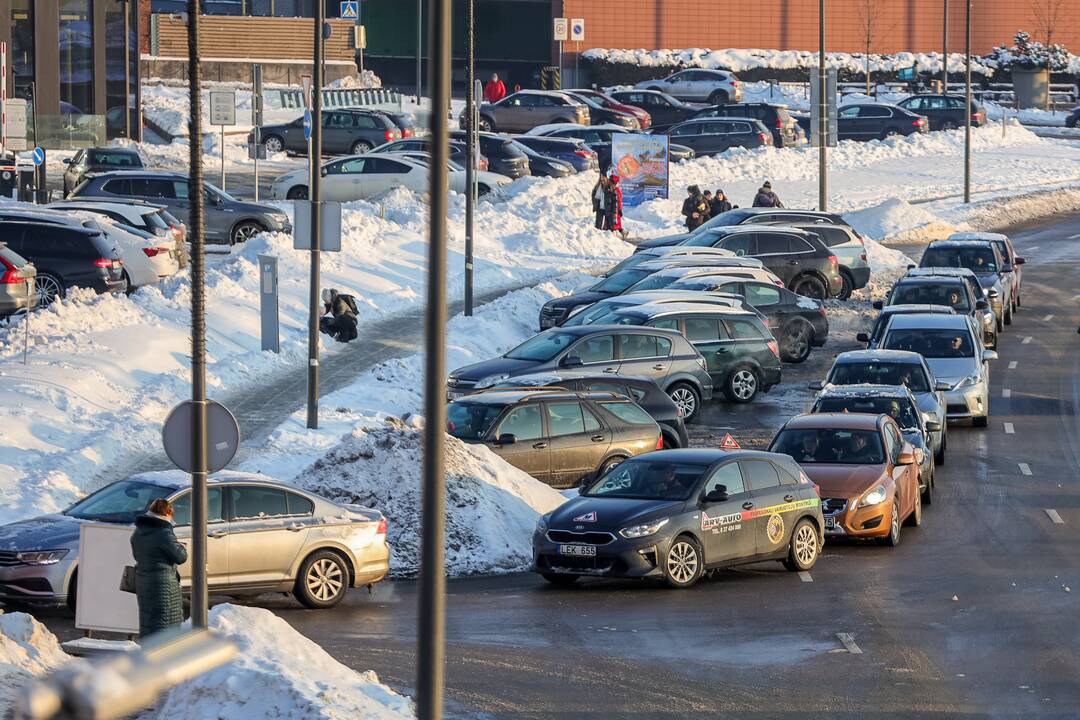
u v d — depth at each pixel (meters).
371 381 85.31
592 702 36.94
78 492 59.69
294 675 31.58
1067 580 53.81
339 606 50.75
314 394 72.19
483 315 105.75
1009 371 105.88
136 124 184.62
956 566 56.84
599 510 54.03
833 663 41.47
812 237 119.81
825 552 61.44
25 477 59.56
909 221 165.62
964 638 44.78
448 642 44.22
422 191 148.50
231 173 169.62
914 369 80.94
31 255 94.12
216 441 39.00
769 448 65.12
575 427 68.75
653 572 52.78
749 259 110.62
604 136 184.38
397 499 60.09
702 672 40.41
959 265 121.25
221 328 92.81
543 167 169.00
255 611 36.00
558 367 82.94
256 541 48.53
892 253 145.75
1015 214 179.12
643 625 46.91
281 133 183.12
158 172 124.81
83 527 39.97
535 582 55.66
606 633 45.69
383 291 111.50
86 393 73.81
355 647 43.34
